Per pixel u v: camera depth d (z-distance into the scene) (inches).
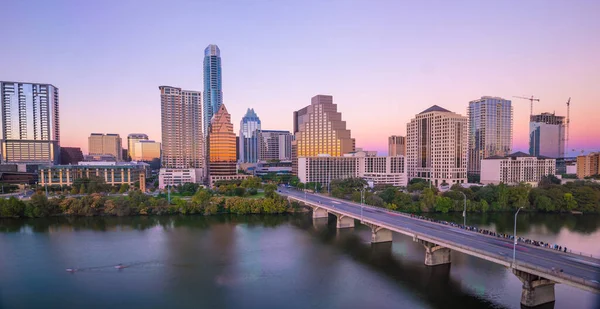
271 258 5059.1
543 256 3518.7
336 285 4094.5
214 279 4261.8
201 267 4662.9
